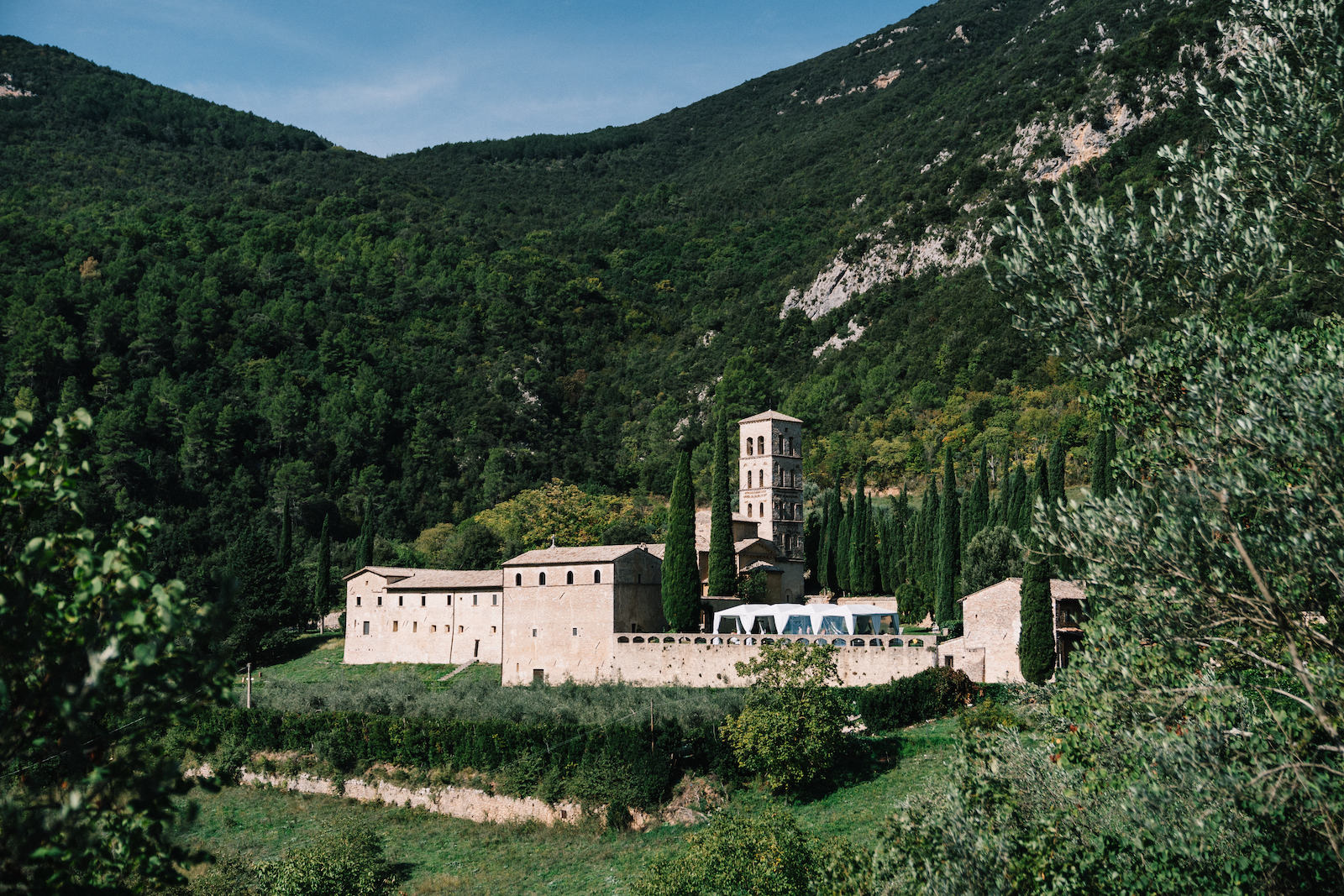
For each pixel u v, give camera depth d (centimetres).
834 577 13138
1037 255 2483
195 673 1703
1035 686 2808
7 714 1609
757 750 6122
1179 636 2256
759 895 4206
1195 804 2211
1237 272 2306
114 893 1662
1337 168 2269
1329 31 2278
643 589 9575
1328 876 2244
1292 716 2272
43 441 1783
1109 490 8844
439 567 14888
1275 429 2041
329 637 12438
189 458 19925
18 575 1683
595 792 6384
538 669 9425
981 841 2616
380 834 6644
